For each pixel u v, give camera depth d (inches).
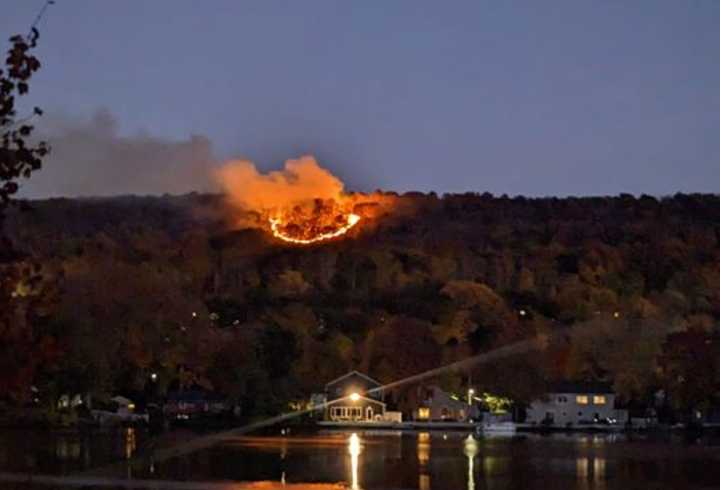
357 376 6914.4
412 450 4183.1
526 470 3250.5
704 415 7047.2
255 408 6338.6
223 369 6328.7
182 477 2874.0
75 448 3922.2
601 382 7445.9
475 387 7170.3
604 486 2775.6
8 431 4857.3
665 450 4370.1
